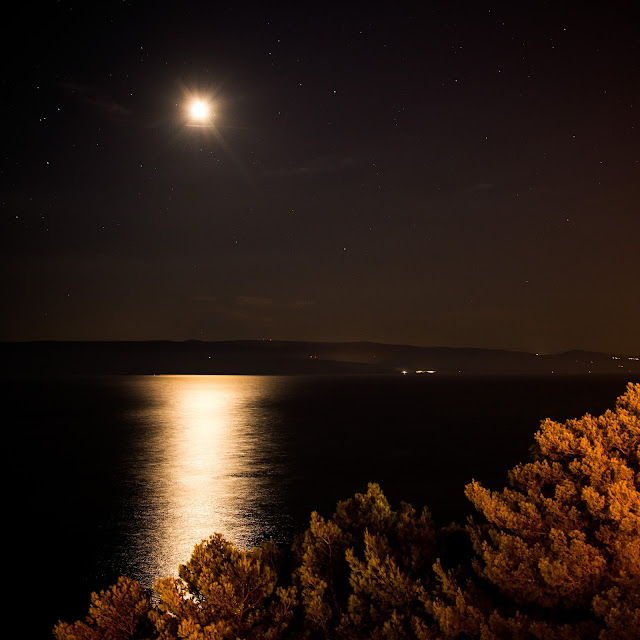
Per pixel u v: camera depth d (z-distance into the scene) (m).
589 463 6.17
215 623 6.27
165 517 22.08
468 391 142.75
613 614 4.95
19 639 12.16
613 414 6.86
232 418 73.94
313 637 6.77
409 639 6.03
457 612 5.64
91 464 36.81
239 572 6.72
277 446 44.97
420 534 7.62
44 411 88.06
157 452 42.09
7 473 34.06
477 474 31.67
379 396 124.75
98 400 117.62
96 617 6.70
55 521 22.14
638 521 5.47
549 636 5.27
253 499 25.12
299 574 7.29
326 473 32.19
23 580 15.57
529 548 5.97
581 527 5.96
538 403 96.12
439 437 50.31
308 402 107.56
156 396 134.00
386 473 32.06
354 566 6.91
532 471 6.68
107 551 17.86
